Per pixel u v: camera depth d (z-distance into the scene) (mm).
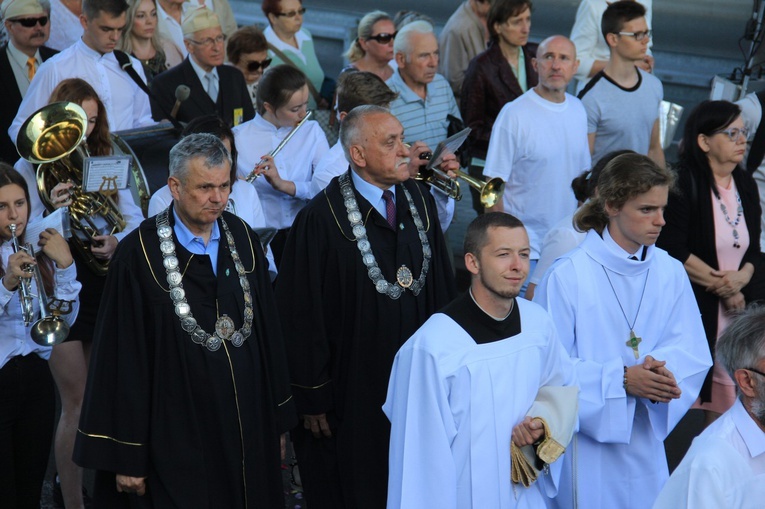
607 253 10445
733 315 8180
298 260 11273
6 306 10734
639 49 16781
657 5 23828
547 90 15328
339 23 26453
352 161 11289
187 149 9656
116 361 9742
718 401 13328
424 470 8945
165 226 9945
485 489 9023
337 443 11445
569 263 10531
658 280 10672
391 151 11117
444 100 17656
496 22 18438
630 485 10727
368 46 18391
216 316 9930
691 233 13172
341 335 11289
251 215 12914
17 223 10695
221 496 10023
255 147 14789
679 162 13328
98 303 12680
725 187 13227
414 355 9031
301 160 15039
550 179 15383
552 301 10461
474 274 9094
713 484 7230
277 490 10453
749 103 15445
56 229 11234
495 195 13305
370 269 11180
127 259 9828
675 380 10188
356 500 11344
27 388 10984
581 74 20391
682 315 10922
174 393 9805
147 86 16453
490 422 9023
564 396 9312
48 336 10328
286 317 11305
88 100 12836
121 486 9734
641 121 17172
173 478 9766
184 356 9789
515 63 18844
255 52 18469
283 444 11016
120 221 12938
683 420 15984
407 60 16969
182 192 9672
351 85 13523
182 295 9812
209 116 11953
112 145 13266
